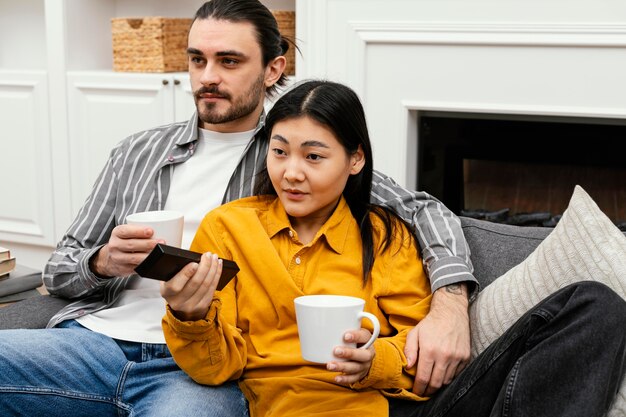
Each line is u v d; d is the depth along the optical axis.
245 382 1.49
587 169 2.81
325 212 1.57
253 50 1.75
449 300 1.52
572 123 2.75
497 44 2.61
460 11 2.62
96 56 3.43
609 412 1.30
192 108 3.06
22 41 3.75
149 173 1.79
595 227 1.44
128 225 1.48
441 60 2.68
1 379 1.52
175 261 1.27
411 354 1.44
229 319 1.49
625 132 2.70
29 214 3.43
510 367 1.32
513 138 2.82
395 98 2.75
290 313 1.50
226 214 1.56
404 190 1.73
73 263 1.68
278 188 1.51
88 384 1.56
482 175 2.89
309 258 1.55
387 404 1.44
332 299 1.31
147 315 1.66
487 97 2.65
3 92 3.41
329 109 1.47
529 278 1.48
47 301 1.75
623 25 2.45
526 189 2.87
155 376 1.55
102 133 3.24
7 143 3.43
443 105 2.70
